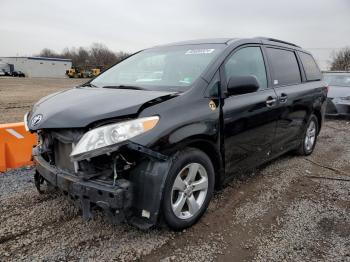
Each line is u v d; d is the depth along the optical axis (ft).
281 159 18.84
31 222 10.93
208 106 10.83
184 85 11.13
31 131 10.23
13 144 15.81
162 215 9.67
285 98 15.14
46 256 9.21
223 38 13.85
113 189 8.61
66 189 9.31
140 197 9.20
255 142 13.38
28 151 16.30
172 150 9.44
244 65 13.17
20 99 57.67
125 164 9.13
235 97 12.13
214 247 9.82
